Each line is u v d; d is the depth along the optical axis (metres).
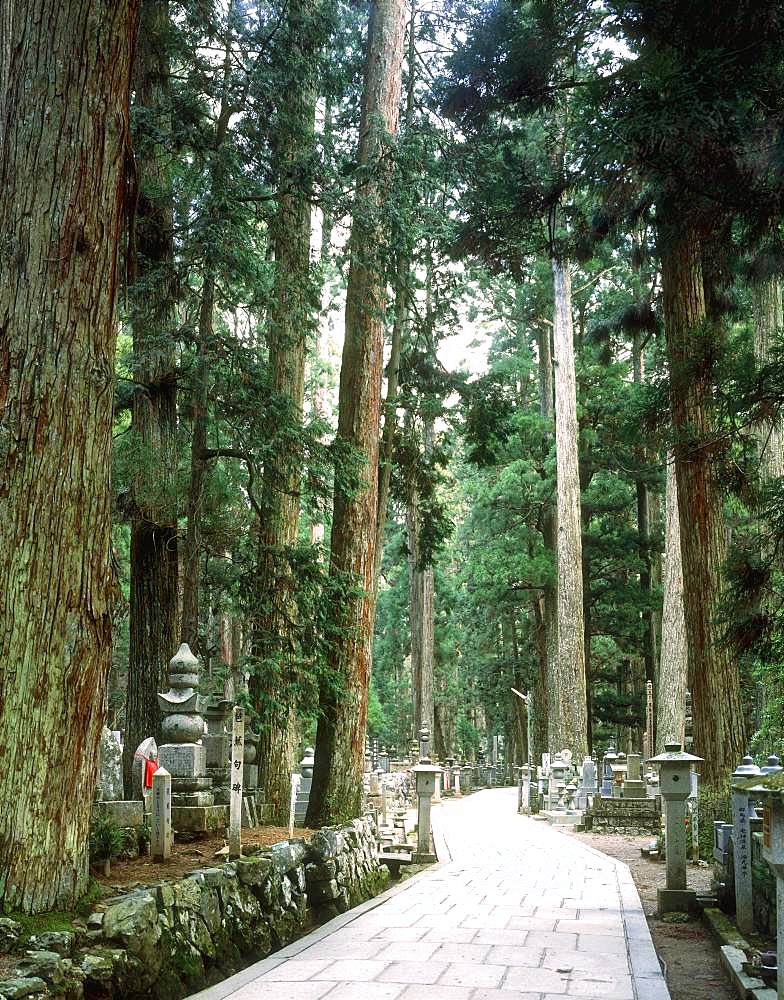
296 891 8.62
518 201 13.89
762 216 10.90
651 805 20.58
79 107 6.19
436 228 14.13
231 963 6.80
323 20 12.15
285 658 12.07
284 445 11.95
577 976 6.35
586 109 12.26
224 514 12.75
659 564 42.00
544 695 40.28
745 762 10.41
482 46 12.82
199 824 8.94
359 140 14.73
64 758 5.74
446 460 19.97
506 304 35.56
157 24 12.06
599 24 12.58
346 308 14.28
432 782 14.55
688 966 7.29
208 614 16.86
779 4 9.76
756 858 8.06
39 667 5.70
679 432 13.60
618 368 34.78
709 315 17.30
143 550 13.40
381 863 12.27
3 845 5.48
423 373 19.75
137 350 11.57
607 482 37.56
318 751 13.03
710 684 14.41
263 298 11.91
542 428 36.12
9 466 5.77
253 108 11.96
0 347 5.91
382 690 54.38
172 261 11.70
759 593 11.57
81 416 6.02
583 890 11.02
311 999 5.74
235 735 7.95
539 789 26.14
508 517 37.34
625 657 43.59
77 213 6.11
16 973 4.78
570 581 31.27
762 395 11.07
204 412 12.17
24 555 5.73
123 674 26.70
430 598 40.72
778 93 10.12
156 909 6.01
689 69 9.80
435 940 7.76
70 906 5.66
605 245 30.86
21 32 6.21
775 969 6.09
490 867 13.66
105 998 5.15
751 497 13.51
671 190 10.97
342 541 13.55
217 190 11.34
